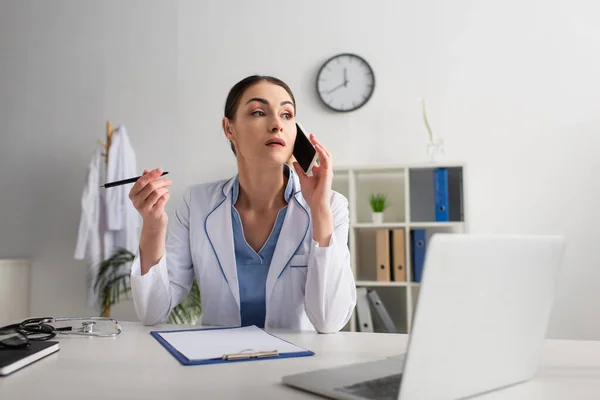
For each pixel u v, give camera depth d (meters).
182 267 1.30
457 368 0.53
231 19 3.05
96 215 2.78
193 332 0.95
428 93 2.81
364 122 2.84
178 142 3.02
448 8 2.84
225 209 1.27
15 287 2.90
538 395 0.57
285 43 2.98
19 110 3.19
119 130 2.80
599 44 2.68
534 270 0.59
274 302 1.21
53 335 0.88
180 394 0.55
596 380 0.63
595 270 2.58
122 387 0.58
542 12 2.75
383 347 0.82
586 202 2.62
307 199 1.12
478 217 2.70
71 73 3.18
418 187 2.51
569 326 2.58
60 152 3.13
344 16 2.93
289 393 0.56
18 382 0.60
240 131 1.17
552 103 2.69
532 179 2.67
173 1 3.12
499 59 2.77
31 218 3.10
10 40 3.26
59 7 3.24
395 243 2.50
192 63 3.07
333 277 1.06
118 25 3.17
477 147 2.74
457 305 0.51
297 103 2.92
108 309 2.68
